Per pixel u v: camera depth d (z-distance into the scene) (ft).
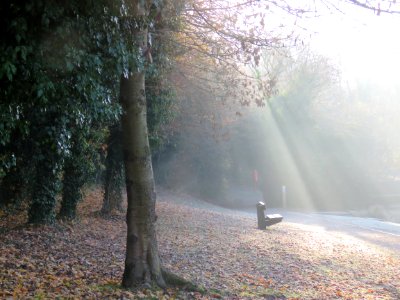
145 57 26.99
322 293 31.71
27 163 44.57
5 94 21.38
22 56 19.06
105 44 23.07
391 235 68.39
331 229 73.05
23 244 37.27
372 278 38.37
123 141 26.91
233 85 44.14
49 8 19.33
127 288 26.07
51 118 33.63
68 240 41.34
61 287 26.00
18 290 24.56
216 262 38.60
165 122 65.05
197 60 47.29
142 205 26.68
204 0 37.37
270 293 30.04
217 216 75.41
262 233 59.21
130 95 26.37
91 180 61.67
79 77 22.86
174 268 34.45
